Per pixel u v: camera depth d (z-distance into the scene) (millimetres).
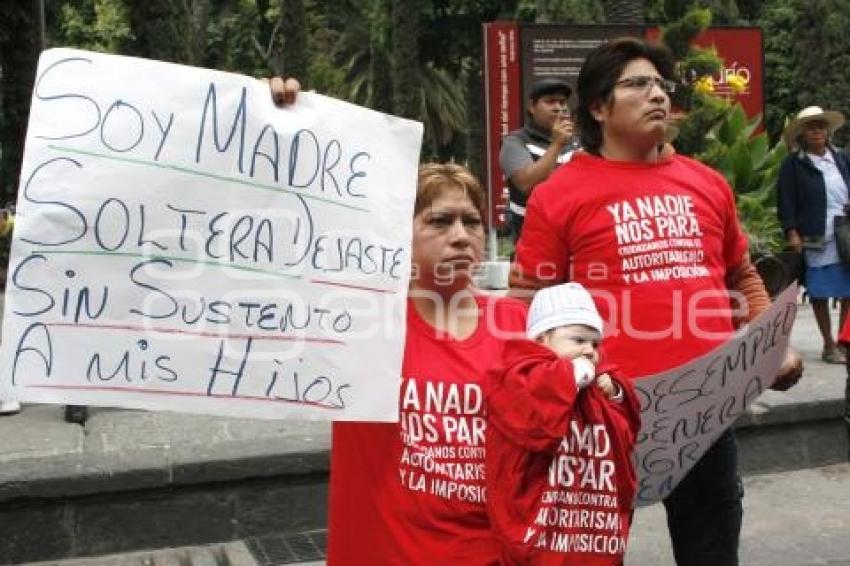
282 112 2270
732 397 2844
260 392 2229
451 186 2314
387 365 2248
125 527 4309
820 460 5414
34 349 2117
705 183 2920
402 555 2221
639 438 2795
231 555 4266
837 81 18109
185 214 2205
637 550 4383
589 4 12734
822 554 4270
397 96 24609
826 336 6824
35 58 8727
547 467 2176
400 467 2236
